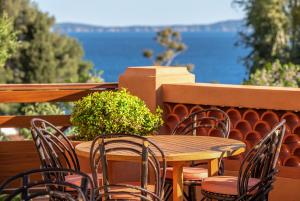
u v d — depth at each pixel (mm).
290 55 22812
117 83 7625
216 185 5457
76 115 6930
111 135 5020
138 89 7371
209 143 5750
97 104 6840
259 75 11438
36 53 30562
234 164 6996
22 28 30547
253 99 6836
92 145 5105
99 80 16125
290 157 6730
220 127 7074
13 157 7445
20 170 7465
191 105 7348
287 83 11203
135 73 7426
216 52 125188
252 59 23469
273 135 5234
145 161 4980
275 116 6820
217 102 7066
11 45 13234
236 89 6930
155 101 7301
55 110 11445
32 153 7492
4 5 29375
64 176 5613
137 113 6867
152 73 7316
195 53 122938
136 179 6887
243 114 7027
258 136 6934
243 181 5238
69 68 31969
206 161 6914
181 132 6672
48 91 7477
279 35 22734
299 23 22719
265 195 5340
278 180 6703
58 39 32281
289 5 22891
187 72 7738
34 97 7441
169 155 5211
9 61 30125
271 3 22719
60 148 5820
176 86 7301
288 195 6660
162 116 7402
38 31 30844
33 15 30875
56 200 5285
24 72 30484
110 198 5164
